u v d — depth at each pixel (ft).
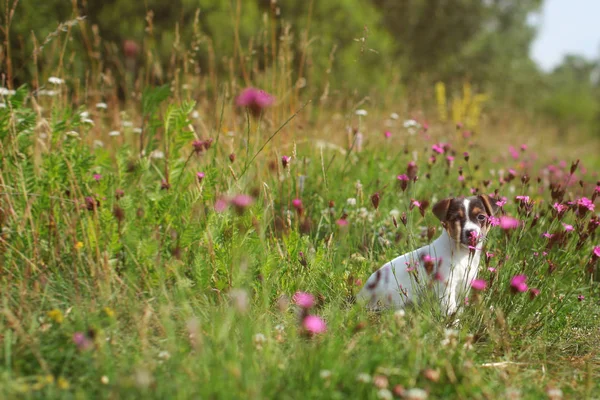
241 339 9.20
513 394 8.14
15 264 10.74
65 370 8.41
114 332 9.02
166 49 32.19
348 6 43.73
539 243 13.44
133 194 13.15
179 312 9.79
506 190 18.13
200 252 11.53
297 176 15.93
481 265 12.18
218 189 12.62
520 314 11.12
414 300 10.21
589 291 12.84
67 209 12.07
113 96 20.34
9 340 8.51
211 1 34.86
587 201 11.57
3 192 11.43
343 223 12.62
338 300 10.49
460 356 8.98
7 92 13.14
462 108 34.45
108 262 10.20
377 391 7.86
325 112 25.08
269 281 11.12
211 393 7.48
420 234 15.12
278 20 38.60
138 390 7.64
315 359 8.30
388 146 20.52
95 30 20.83
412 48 74.33
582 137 66.13
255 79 23.36
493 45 91.09
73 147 12.87
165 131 13.32
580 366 10.16
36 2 28.94
